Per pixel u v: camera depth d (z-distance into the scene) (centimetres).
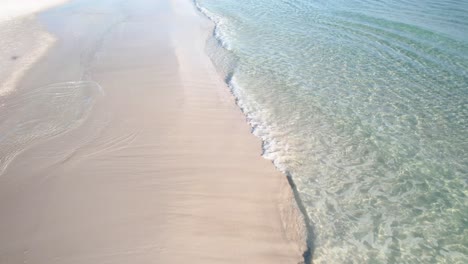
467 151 834
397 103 1025
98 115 926
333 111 989
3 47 1474
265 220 641
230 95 1083
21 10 2109
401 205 687
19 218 606
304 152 832
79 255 538
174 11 2014
